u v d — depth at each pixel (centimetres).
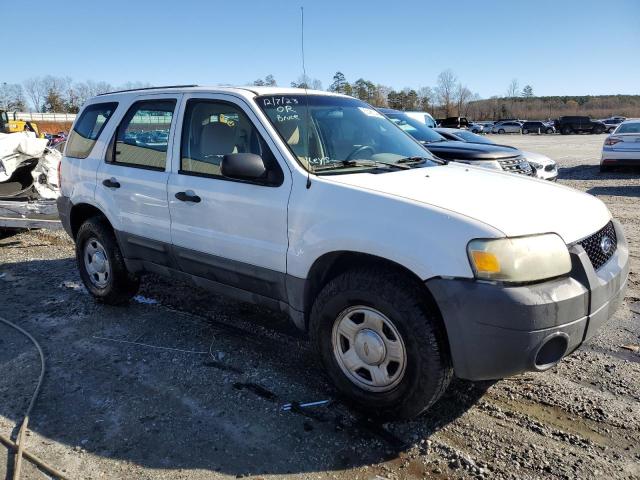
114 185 470
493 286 271
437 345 293
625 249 356
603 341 427
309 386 367
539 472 280
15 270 653
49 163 792
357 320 326
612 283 311
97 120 511
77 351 427
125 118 478
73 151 530
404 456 295
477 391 358
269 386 368
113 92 511
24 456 300
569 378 372
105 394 362
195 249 407
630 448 297
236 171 344
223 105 397
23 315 505
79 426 327
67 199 530
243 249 373
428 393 298
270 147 362
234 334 452
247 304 517
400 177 351
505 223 284
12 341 449
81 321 487
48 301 541
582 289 287
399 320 299
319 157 368
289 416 333
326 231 324
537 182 374
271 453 299
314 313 342
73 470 288
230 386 369
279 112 383
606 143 1489
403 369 305
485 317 272
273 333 453
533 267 277
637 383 363
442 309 282
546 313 271
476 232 277
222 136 392
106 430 323
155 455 299
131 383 376
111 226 502
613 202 1045
